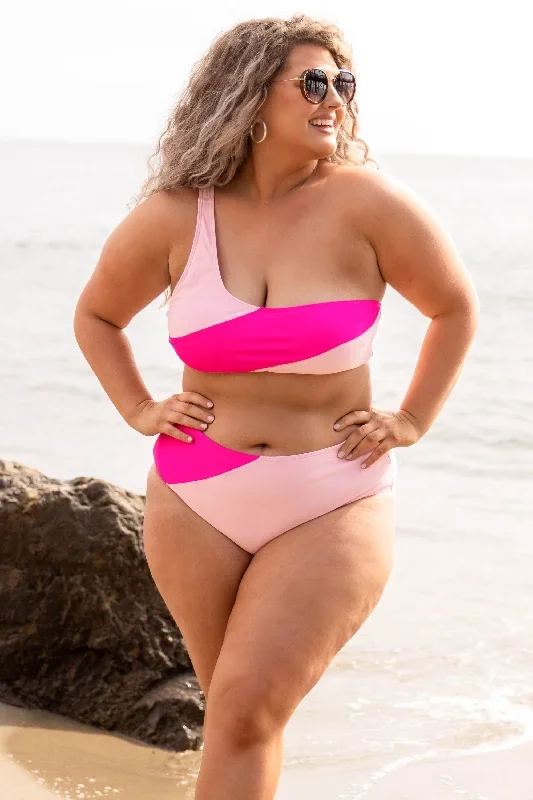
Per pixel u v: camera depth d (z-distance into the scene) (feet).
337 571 8.38
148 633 13.43
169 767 12.30
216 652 9.19
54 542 13.47
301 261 8.75
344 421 8.95
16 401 34.06
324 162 9.34
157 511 9.25
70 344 43.80
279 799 11.73
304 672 8.16
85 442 29.66
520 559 20.70
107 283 9.71
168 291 10.03
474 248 86.89
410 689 14.94
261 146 9.01
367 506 8.82
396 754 12.92
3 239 84.28
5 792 11.36
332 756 12.86
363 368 9.11
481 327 49.55
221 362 8.80
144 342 42.09
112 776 11.94
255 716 8.04
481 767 12.54
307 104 8.78
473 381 37.65
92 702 13.29
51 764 12.14
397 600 18.45
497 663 15.85
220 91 9.21
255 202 9.08
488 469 27.58
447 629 17.13
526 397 35.12
